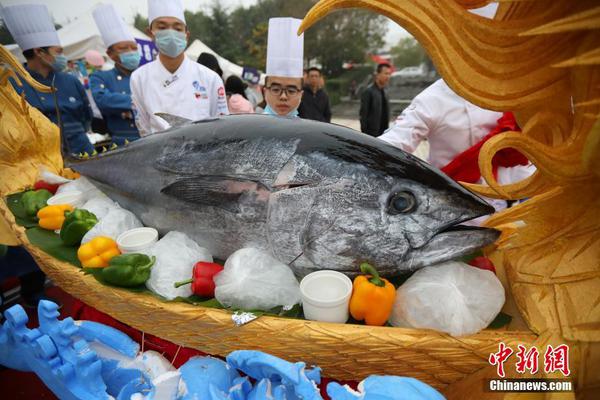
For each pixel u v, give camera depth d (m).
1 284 2.59
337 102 21.00
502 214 1.01
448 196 1.00
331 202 1.01
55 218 1.50
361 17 24.72
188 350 1.20
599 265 0.86
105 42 3.54
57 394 1.03
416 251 1.01
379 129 5.61
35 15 2.96
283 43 2.37
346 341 0.89
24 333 1.02
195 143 1.24
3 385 1.95
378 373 0.93
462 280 0.95
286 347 0.94
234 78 4.84
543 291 0.91
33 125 2.09
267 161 1.09
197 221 1.22
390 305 0.95
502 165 1.69
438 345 0.87
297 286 1.07
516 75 0.75
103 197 1.64
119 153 1.46
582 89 0.73
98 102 3.37
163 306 1.03
